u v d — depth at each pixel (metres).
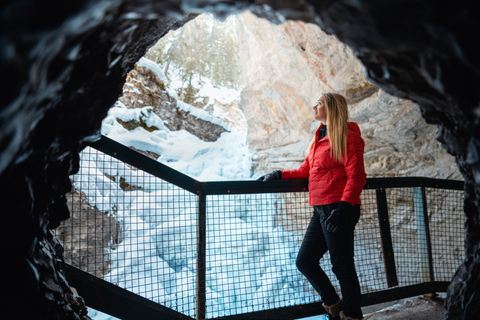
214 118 7.16
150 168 1.61
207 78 11.39
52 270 1.01
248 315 1.70
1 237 0.63
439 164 3.32
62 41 0.42
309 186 1.70
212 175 5.82
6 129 0.39
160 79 6.96
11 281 0.68
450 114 0.76
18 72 0.36
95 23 0.51
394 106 3.33
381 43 0.64
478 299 0.91
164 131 6.42
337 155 1.55
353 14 0.60
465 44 0.49
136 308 1.53
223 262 2.90
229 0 0.58
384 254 2.00
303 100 4.88
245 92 5.79
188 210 3.41
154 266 2.48
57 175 0.91
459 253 2.95
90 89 0.78
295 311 1.78
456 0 0.44
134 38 0.96
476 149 0.67
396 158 3.71
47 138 0.69
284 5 0.65
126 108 6.23
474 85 0.56
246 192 1.77
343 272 1.52
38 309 0.79
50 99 0.57
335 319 1.66
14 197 0.64
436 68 0.60
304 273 1.70
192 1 0.54
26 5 0.32
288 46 4.41
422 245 2.10
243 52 6.52
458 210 3.01
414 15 0.51
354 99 3.76
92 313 2.18
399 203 3.54
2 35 0.32
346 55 3.46
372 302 1.90
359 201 1.57
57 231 2.37
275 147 5.74
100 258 1.79
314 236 1.68
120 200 3.18
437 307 1.88
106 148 1.55
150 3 0.54
